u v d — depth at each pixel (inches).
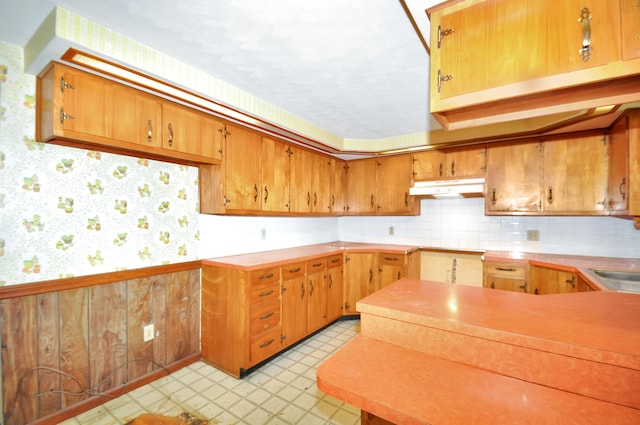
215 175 96.9
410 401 29.6
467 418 27.1
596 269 85.8
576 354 31.4
